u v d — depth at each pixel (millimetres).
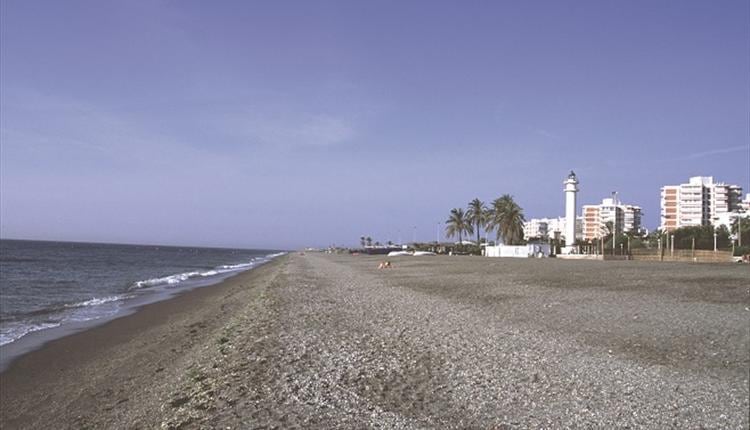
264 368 12125
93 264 91188
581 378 10273
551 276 34719
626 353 12008
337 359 12719
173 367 14633
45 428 10750
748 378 9930
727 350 11984
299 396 9898
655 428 7875
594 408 8711
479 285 30422
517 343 13523
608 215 192500
